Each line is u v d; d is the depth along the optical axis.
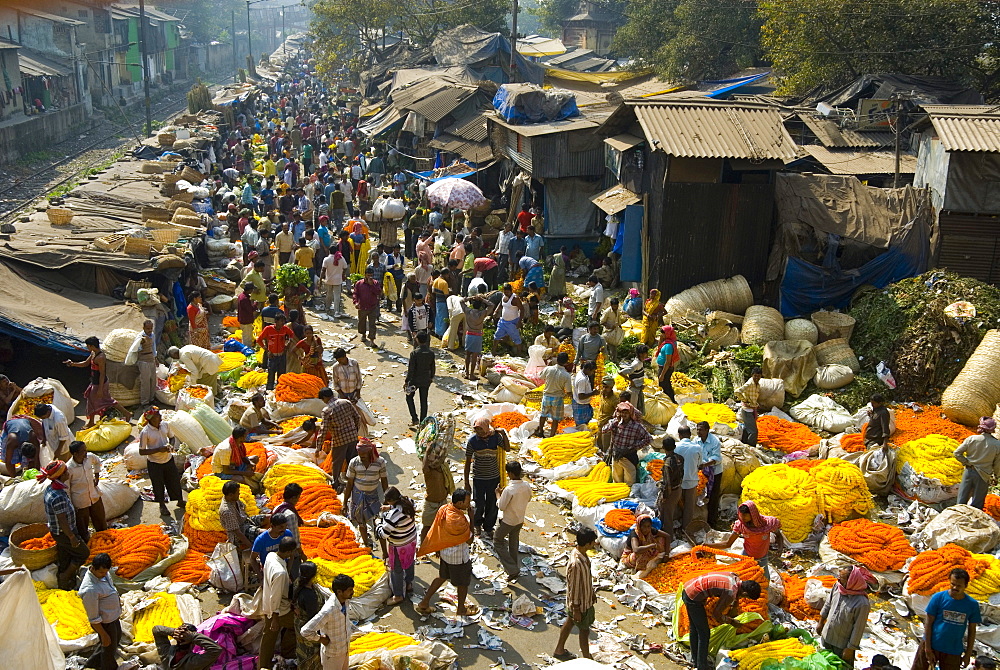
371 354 18.80
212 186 30.64
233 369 16.95
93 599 8.20
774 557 11.77
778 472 12.65
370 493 10.98
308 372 15.94
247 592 10.18
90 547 10.62
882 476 13.19
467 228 26.17
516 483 10.55
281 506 9.87
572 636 9.82
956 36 30.53
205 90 51.16
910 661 9.58
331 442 12.47
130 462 13.03
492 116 29.03
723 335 18.11
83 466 10.55
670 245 19.61
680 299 19.16
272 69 100.31
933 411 16.05
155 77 81.00
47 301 16.81
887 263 19.03
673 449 11.34
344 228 25.44
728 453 13.27
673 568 10.83
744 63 45.28
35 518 11.07
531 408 16.08
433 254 23.55
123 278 18.17
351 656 8.77
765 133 19.28
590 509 12.21
